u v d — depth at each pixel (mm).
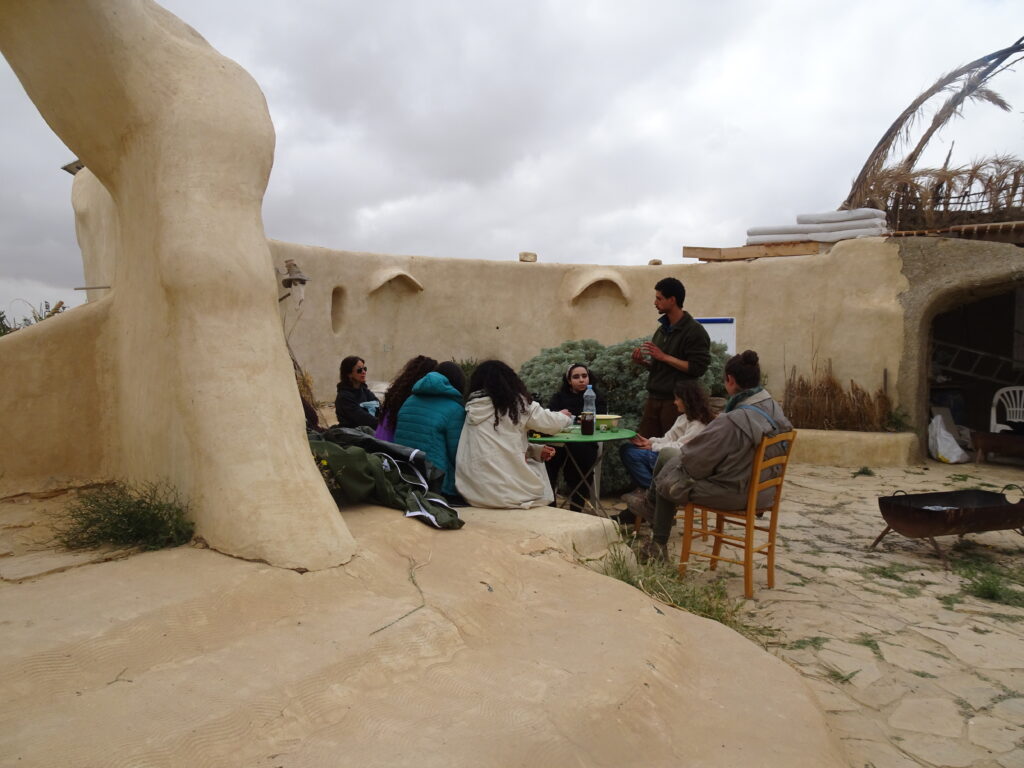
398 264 11219
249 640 2533
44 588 2771
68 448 4629
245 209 3719
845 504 7336
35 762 1748
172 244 3477
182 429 3461
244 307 3543
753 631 3984
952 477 8766
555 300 12211
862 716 3102
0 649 2227
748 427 4445
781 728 2545
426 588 3172
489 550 3682
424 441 4879
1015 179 10953
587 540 4328
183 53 3826
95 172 4336
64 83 3812
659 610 3428
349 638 2586
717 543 4988
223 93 3803
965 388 12391
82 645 2285
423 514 3871
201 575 2867
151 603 2594
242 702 2113
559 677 2572
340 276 10562
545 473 5293
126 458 4453
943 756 2785
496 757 2057
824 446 9602
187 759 1869
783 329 10953
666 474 4797
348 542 3258
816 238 11148
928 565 5277
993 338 12953
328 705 2223
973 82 12859
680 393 5547
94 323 4660
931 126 13328
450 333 11750
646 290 11961
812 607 4406
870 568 5199
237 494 3182
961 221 11547
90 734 1890
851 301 10258
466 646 2797
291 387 3607
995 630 4070
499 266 11953
